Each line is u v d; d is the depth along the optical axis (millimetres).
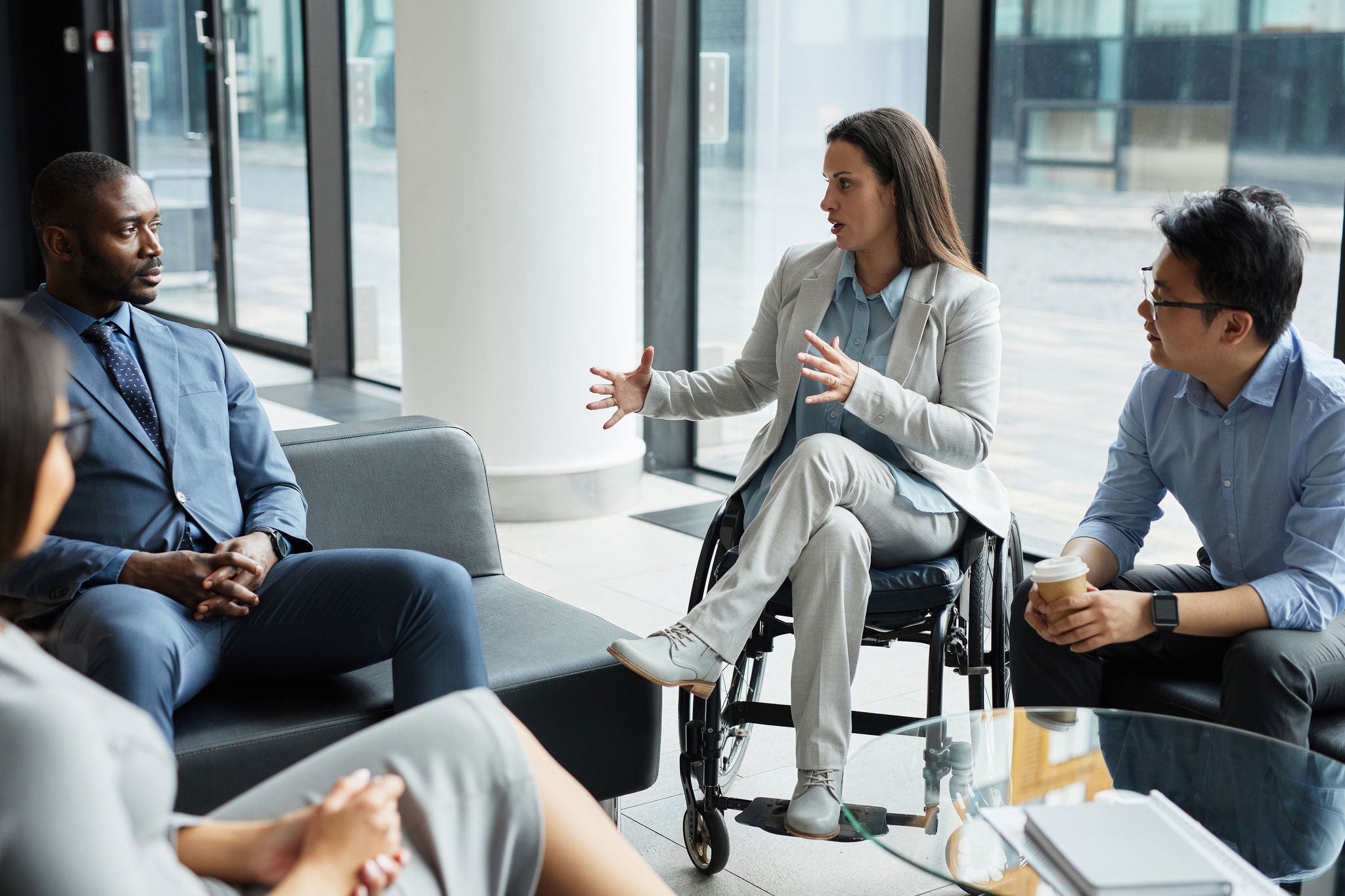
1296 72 3082
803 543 2145
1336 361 2092
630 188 4473
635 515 4559
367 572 2043
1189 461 2188
